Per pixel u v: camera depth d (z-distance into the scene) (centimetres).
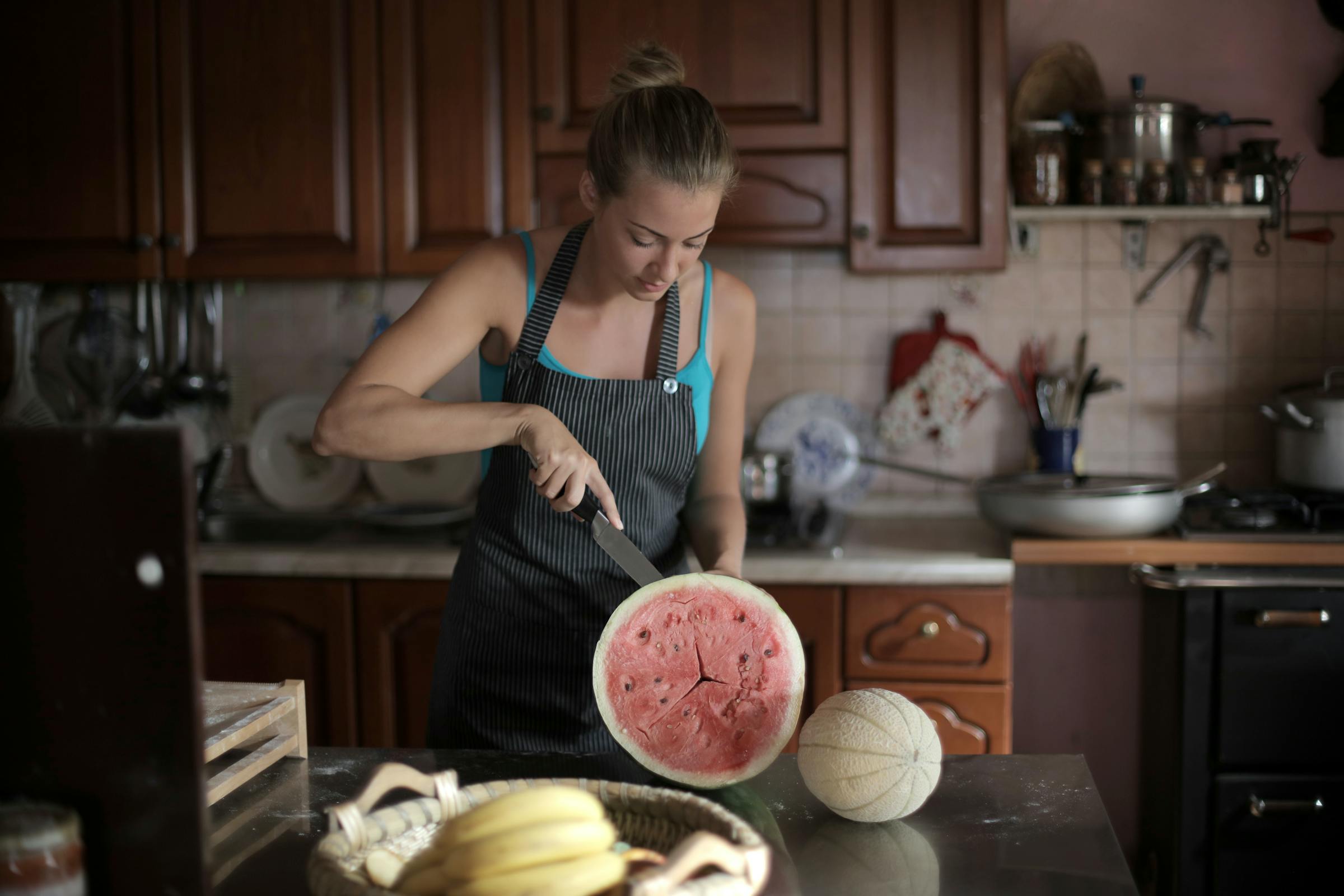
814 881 87
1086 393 270
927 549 239
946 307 281
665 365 141
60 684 67
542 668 142
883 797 94
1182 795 223
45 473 65
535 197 253
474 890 70
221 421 298
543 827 72
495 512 144
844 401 285
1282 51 267
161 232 261
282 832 96
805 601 229
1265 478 276
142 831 67
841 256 282
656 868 69
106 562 65
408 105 253
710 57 246
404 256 256
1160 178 248
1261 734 218
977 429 283
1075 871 88
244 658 242
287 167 257
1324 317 272
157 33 257
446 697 146
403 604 238
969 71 242
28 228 262
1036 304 279
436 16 251
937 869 89
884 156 246
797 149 247
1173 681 228
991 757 113
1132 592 279
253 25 255
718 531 143
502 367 148
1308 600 214
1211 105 270
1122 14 271
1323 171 268
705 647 110
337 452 122
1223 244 272
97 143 260
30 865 64
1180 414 278
